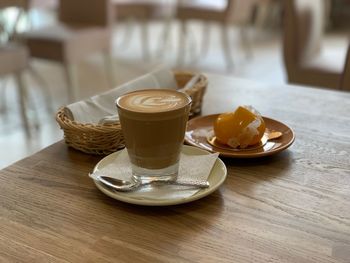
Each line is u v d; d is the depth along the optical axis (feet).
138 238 1.29
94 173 1.55
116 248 1.25
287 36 4.27
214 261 1.20
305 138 1.90
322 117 2.11
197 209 1.42
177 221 1.37
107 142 1.75
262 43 8.63
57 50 5.15
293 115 2.13
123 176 1.54
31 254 1.23
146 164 1.48
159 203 1.38
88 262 1.20
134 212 1.41
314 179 1.59
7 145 4.67
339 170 1.65
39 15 9.48
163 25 9.96
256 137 1.74
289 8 4.17
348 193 1.51
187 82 2.35
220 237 1.29
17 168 1.69
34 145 4.65
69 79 5.49
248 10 7.11
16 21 5.40
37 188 1.55
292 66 4.34
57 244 1.27
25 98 5.63
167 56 7.90
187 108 1.45
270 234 1.30
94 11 5.68
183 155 1.69
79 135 1.75
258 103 2.29
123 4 7.08
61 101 5.86
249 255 1.22
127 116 1.41
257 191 1.52
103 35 5.64
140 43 8.68
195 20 6.91
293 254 1.22
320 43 4.88
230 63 7.40
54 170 1.67
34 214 1.41
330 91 2.46
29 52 5.31
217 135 1.79
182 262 1.19
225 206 1.44
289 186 1.55
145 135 1.41
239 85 2.56
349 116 2.12
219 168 1.59
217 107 2.24
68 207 1.44
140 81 2.13
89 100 1.93
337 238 1.28
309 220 1.36
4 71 4.43
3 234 1.31
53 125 5.14
